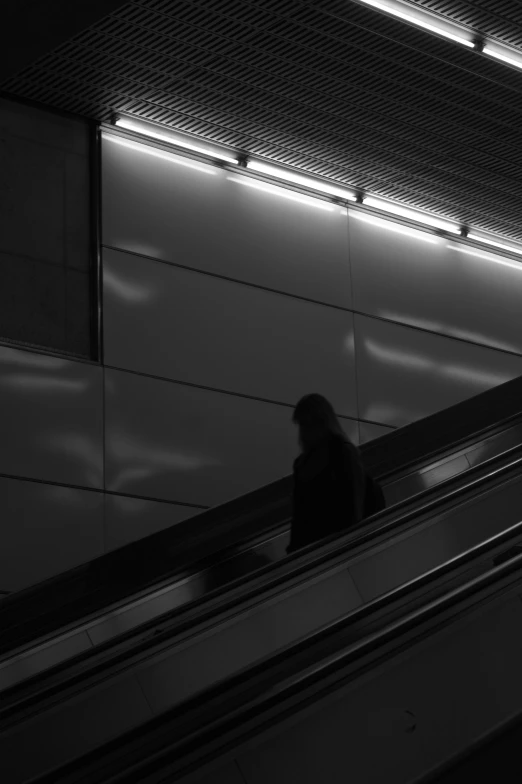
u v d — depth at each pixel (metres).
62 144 13.17
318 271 14.93
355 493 7.45
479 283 16.66
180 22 11.50
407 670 4.07
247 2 11.21
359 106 13.28
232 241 14.26
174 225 13.82
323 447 7.58
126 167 13.64
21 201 12.68
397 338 15.41
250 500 10.16
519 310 17.00
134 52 12.04
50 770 4.08
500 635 4.31
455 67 12.62
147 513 12.70
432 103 13.30
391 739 3.90
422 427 10.70
